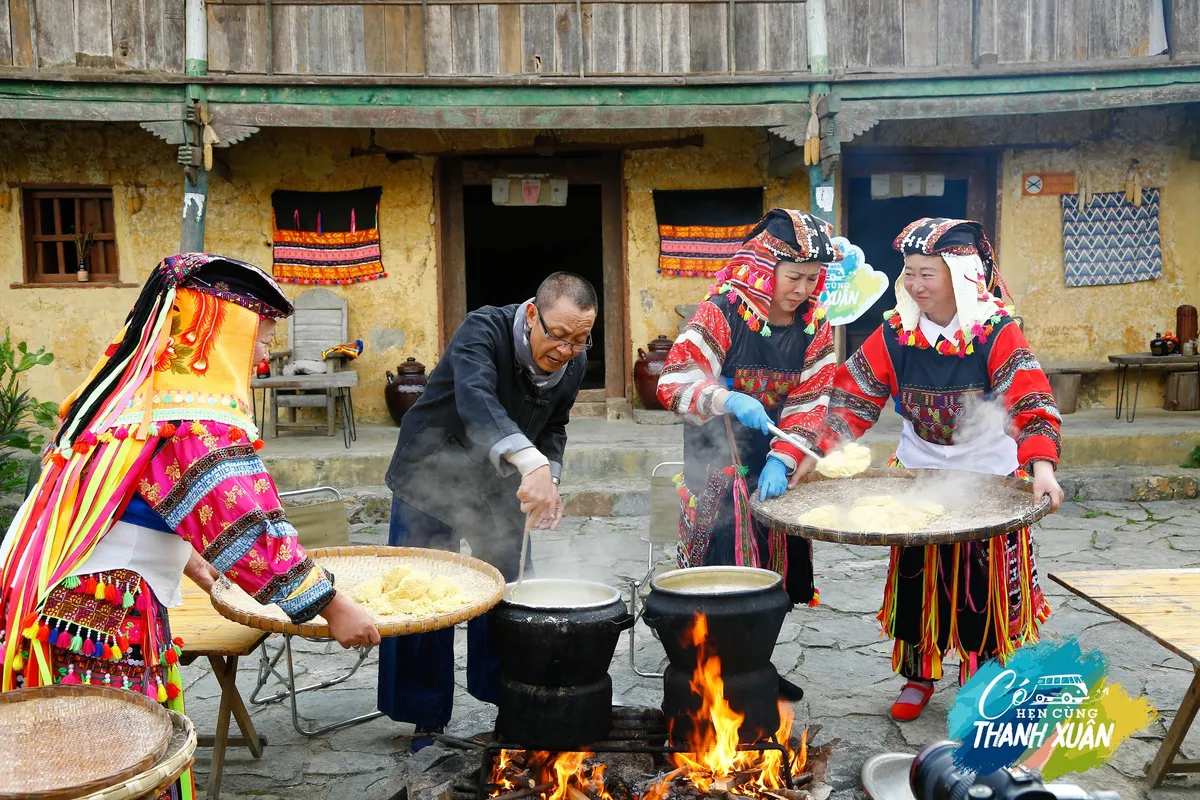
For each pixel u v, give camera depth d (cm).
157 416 208
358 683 407
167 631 225
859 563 587
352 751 338
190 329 214
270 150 919
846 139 816
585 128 815
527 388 308
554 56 823
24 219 900
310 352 920
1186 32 812
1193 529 660
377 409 948
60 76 766
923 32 822
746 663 261
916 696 355
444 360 309
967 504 314
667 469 518
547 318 288
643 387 928
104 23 789
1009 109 817
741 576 285
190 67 786
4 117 767
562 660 254
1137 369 927
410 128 854
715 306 325
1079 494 746
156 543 218
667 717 272
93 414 216
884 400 354
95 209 917
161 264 215
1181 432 792
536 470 269
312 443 830
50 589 206
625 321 962
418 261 941
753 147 948
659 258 953
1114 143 950
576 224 1457
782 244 314
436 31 816
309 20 808
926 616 337
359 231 933
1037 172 953
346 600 214
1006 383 322
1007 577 329
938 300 329
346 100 797
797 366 330
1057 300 960
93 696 190
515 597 278
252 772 322
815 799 271
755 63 825
